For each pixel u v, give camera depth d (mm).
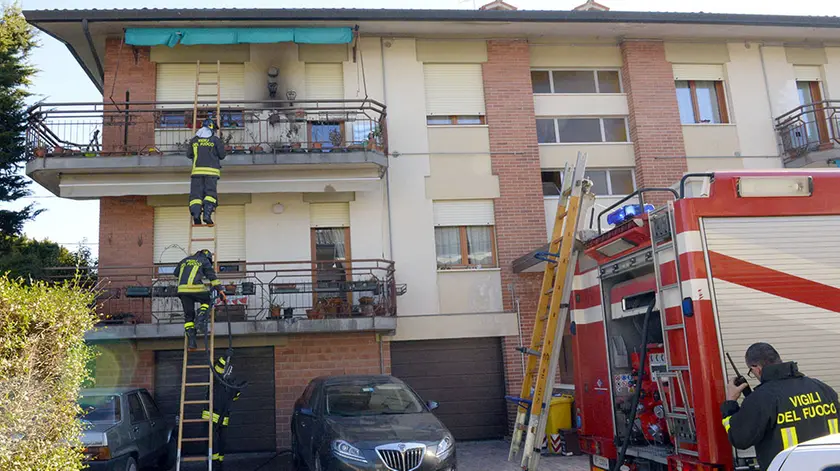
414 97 15195
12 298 5801
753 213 5426
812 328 5285
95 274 13883
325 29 14242
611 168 15898
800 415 4453
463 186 14969
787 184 5520
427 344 14414
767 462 4480
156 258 13953
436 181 14906
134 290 12273
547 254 7328
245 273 13945
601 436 6918
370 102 14016
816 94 16938
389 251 14445
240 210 14391
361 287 13164
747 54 16641
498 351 14609
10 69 17375
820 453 3066
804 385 4559
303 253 14203
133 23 13945
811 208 5523
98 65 15102
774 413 4441
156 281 13211
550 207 15477
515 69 15703
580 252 7402
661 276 5688
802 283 5359
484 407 14344
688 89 16484
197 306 13320
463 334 14320
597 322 7078
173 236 14094
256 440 13547
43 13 13516
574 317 7457
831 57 16953
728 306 5211
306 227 14305
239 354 13828
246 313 13406
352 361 13836
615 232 6398
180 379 13586
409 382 14203
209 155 11578
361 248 14344
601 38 16234
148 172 13258
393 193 14703
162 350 13602
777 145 16234
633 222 5984
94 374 13086
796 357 5207
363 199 14523
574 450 11234
